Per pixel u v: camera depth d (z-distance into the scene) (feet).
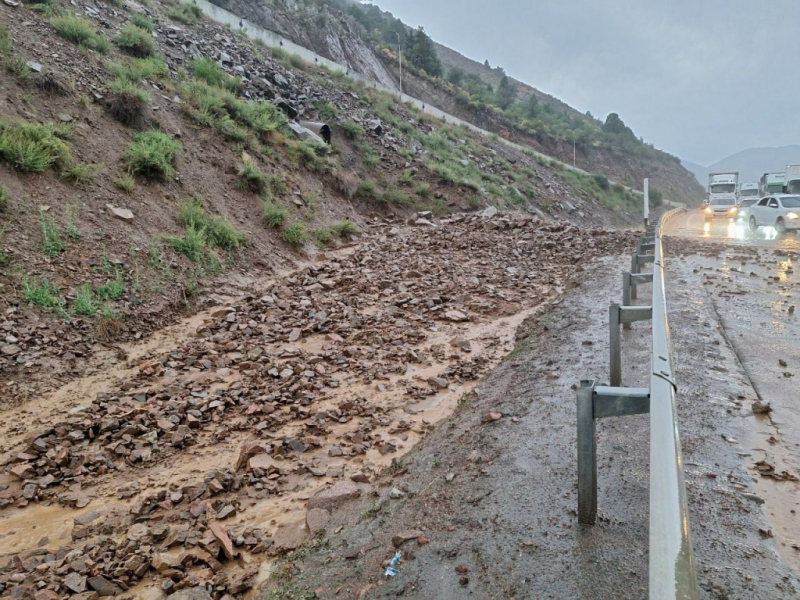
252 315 28.91
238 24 89.04
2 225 25.48
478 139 125.80
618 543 7.82
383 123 86.07
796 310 22.79
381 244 49.19
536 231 54.39
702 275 31.40
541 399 14.32
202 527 11.52
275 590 8.89
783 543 7.85
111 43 48.62
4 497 13.30
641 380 14.61
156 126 41.70
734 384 14.19
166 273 29.99
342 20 163.12
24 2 44.47
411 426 16.74
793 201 63.36
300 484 13.53
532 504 9.22
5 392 18.63
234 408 18.57
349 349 23.98
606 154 249.14
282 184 48.96
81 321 23.67
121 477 14.40
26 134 30.42
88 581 9.61
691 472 9.86
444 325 28.27
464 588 7.45
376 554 8.96
